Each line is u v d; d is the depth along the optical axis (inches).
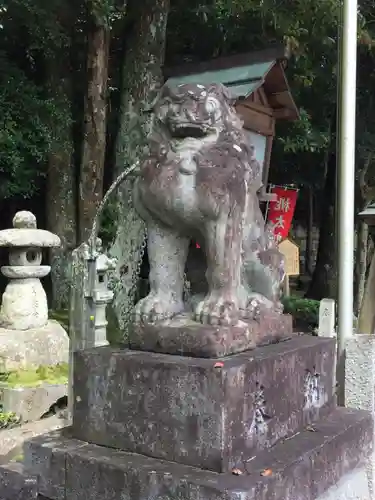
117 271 320.5
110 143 412.5
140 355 96.7
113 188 197.6
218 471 83.6
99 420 97.7
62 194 369.1
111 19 354.3
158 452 90.1
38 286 252.5
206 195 96.5
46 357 238.5
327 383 118.7
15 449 185.5
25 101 318.3
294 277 654.5
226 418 84.3
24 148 324.5
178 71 287.4
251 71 262.7
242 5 327.0
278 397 98.0
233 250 100.1
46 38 335.9
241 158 104.2
